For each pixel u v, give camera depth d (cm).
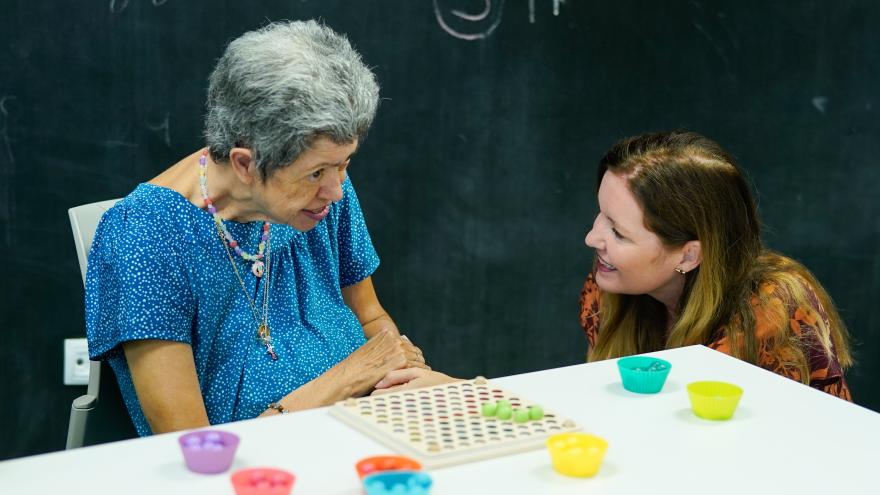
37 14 219
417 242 255
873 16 269
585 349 273
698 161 156
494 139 255
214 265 153
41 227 229
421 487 87
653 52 261
